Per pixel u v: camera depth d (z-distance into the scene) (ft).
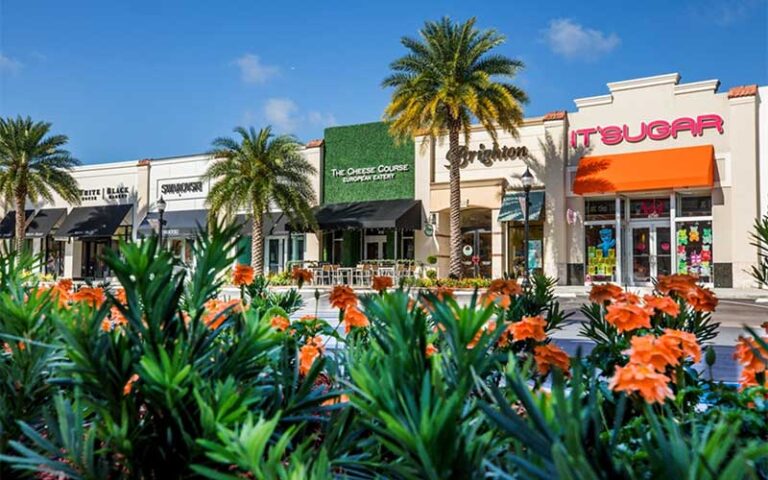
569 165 77.66
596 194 74.33
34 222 115.03
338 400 7.88
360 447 6.51
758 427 6.70
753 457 4.03
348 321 10.53
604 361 10.18
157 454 5.69
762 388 7.52
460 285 68.33
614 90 75.36
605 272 75.31
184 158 106.01
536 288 14.11
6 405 6.97
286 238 97.96
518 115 71.00
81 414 6.28
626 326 8.62
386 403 4.79
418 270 76.95
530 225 79.71
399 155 90.02
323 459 4.85
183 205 105.40
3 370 7.34
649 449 4.32
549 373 8.27
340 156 94.79
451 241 74.02
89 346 5.88
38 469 5.65
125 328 6.57
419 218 86.12
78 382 5.90
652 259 73.46
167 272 6.41
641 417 6.34
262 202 81.25
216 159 90.53
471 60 70.95
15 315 7.21
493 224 79.82
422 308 8.07
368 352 7.69
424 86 71.41
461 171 84.23
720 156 69.05
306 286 78.69
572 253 76.74
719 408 7.70
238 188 81.20
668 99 72.18
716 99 69.62
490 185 80.23
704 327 11.96
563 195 77.36
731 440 3.90
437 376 5.35
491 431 5.16
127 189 110.63
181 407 5.53
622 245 74.90
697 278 11.82
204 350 6.67
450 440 4.17
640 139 73.41
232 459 4.50
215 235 6.99
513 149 80.69
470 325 5.95
